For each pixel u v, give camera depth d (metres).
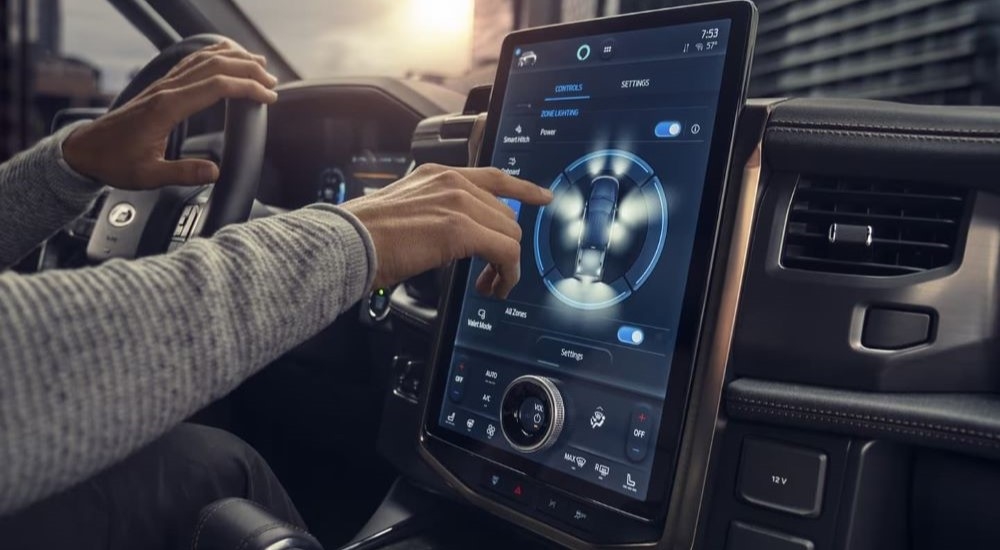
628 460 0.63
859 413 0.57
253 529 0.50
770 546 0.59
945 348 0.60
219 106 1.56
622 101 0.69
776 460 0.60
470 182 0.59
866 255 0.64
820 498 0.58
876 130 0.61
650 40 0.68
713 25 0.65
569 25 0.74
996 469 0.58
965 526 0.59
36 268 1.47
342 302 0.47
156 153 0.76
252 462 0.64
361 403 1.38
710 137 0.63
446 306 0.79
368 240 0.49
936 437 0.56
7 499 0.37
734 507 0.62
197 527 0.53
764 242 0.65
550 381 0.69
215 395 0.42
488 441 0.73
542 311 0.71
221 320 0.41
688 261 0.62
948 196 0.62
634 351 0.64
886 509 0.59
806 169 0.64
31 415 0.36
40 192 0.77
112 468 0.59
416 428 0.81
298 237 0.46
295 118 1.55
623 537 0.62
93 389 0.38
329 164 1.55
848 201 0.64
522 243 0.74
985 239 0.60
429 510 0.83
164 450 0.62
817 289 0.63
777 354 0.63
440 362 0.79
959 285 0.60
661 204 0.65
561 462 0.67
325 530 1.40
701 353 0.61
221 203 1.02
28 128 2.23
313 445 1.47
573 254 0.70
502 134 0.77
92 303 0.39
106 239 1.19
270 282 0.44
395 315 0.97
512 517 0.69
